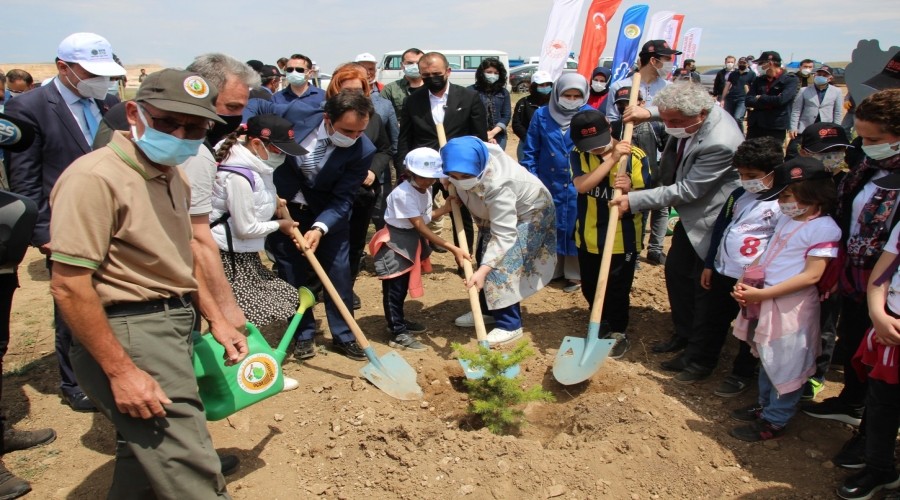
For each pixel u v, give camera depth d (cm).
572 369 420
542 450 337
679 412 380
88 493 318
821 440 352
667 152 451
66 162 379
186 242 254
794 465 331
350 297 468
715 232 400
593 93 746
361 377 422
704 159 401
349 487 320
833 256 316
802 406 379
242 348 293
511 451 333
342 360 465
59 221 211
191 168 292
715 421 373
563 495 310
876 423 291
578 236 472
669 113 399
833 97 1017
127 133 230
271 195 393
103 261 227
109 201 218
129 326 234
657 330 512
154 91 215
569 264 596
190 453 243
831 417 369
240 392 310
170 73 220
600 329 482
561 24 786
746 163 344
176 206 246
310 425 371
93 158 220
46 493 318
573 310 559
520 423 387
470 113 632
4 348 344
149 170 230
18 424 379
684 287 450
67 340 385
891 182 280
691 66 1477
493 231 438
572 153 462
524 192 446
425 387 424
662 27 891
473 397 387
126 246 229
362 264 693
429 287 628
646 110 429
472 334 514
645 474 324
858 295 326
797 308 329
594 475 321
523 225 464
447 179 478
